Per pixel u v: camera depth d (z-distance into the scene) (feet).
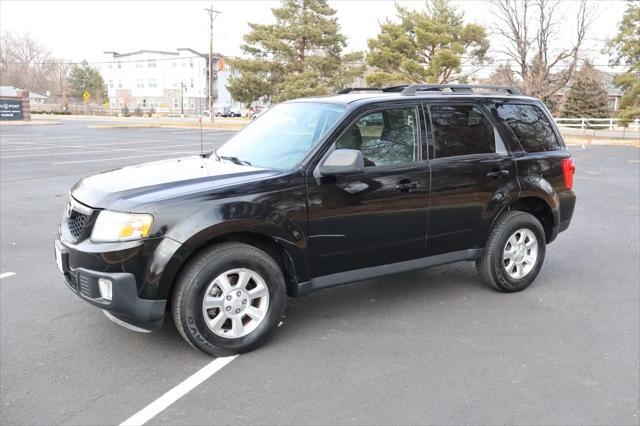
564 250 22.56
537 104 17.84
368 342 13.64
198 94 308.81
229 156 15.28
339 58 139.64
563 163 17.84
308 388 11.42
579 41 117.08
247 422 10.21
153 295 11.72
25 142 81.87
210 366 12.33
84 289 12.07
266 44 133.28
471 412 10.57
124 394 11.14
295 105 16.14
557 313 15.65
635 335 14.17
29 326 14.40
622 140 98.02
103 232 11.82
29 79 346.13
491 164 16.02
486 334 14.16
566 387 11.53
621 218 29.09
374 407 10.71
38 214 28.37
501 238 16.47
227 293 12.50
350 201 13.74
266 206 12.64
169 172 13.65
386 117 14.58
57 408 10.61
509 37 123.03
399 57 126.31
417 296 16.94
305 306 16.10
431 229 15.21
